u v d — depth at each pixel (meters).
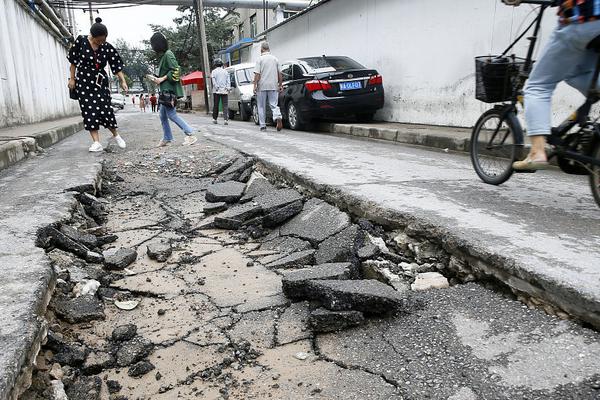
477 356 1.94
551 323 2.04
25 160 6.03
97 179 5.02
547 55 3.02
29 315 1.92
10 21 8.76
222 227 4.13
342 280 2.58
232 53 26.23
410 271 2.85
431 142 7.23
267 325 2.45
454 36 8.06
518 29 6.67
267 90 10.31
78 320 2.48
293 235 3.74
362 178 4.59
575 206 3.48
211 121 15.22
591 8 2.63
